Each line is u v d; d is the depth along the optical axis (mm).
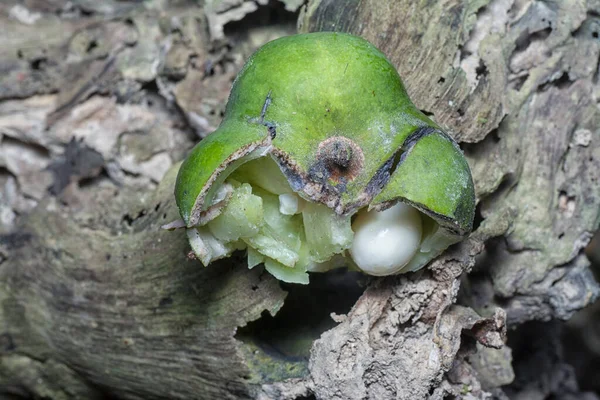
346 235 244
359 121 243
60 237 307
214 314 270
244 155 237
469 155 277
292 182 242
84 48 323
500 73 275
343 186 243
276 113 242
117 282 290
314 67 243
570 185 286
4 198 327
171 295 279
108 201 311
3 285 318
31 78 321
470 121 272
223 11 305
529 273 287
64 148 323
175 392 292
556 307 290
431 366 250
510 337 342
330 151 241
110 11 341
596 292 289
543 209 283
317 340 256
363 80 243
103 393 325
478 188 274
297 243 251
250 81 245
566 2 281
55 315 307
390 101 244
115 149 320
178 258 277
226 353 270
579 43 283
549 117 284
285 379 264
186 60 310
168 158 323
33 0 340
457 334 252
